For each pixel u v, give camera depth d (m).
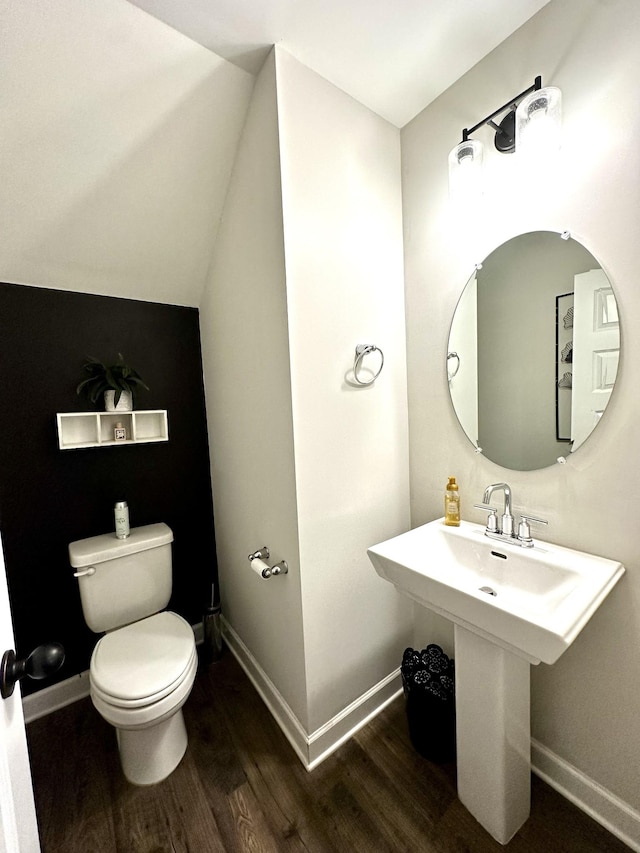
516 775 1.02
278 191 1.13
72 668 1.61
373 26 1.05
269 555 1.41
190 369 1.92
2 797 0.49
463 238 1.29
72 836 1.08
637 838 1.00
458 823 1.07
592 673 1.06
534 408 1.15
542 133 0.95
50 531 1.55
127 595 1.54
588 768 1.09
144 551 1.58
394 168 1.45
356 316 1.34
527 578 1.06
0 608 0.56
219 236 1.61
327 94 1.22
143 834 1.08
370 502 1.43
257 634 1.60
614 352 0.97
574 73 0.98
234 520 1.72
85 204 1.32
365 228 1.35
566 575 0.97
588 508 1.05
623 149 0.91
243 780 1.22
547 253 1.08
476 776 1.05
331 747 1.32
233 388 1.59
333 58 1.15
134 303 1.74
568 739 1.13
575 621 0.76
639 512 0.95
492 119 1.14
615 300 0.96
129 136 1.21
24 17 0.92
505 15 1.04
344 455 1.33
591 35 0.94
